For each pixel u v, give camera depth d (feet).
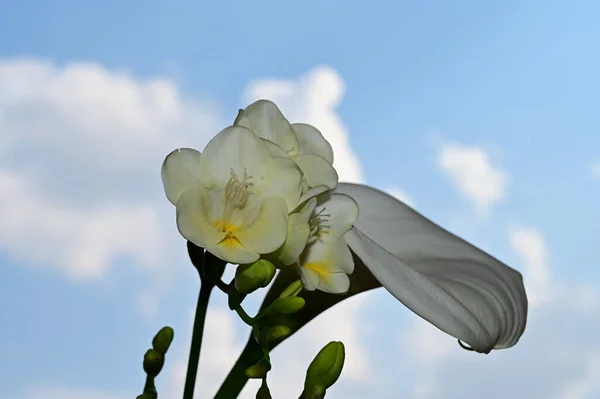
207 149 2.09
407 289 2.18
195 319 2.13
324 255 2.15
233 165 2.09
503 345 2.32
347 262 2.14
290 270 2.41
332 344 2.10
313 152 2.26
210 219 2.07
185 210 2.04
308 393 2.09
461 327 2.17
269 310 2.08
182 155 2.08
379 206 2.65
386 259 2.21
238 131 2.09
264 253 2.05
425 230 2.60
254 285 2.06
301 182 2.09
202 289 2.13
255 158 2.09
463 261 2.50
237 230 2.07
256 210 2.08
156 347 2.13
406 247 2.56
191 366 2.12
